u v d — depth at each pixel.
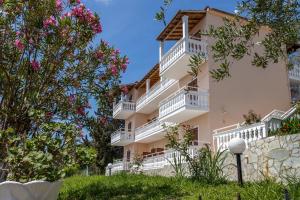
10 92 10.71
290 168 11.67
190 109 19.48
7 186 4.21
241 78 20.91
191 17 21.27
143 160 25.36
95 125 12.53
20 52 11.23
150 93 30.56
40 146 6.90
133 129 35.75
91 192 13.45
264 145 12.80
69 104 11.89
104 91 12.52
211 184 12.25
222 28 5.40
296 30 4.98
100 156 38.31
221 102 20.05
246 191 9.01
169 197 10.70
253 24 5.09
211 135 19.42
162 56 24.19
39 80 11.32
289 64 7.23
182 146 15.55
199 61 5.62
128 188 13.54
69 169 6.81
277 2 4.91
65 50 11.55
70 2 11.59
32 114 9.44
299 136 11.70
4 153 6.93
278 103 21.66
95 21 11.62
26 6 11.18
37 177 6.33
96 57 12.19
